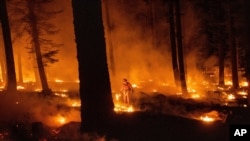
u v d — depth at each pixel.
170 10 31.23
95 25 12.28
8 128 14.94
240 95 30.31
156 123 13.79
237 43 35.03
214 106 21.50
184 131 13.16
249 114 18.72
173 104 22.73
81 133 12.45
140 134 12.55
